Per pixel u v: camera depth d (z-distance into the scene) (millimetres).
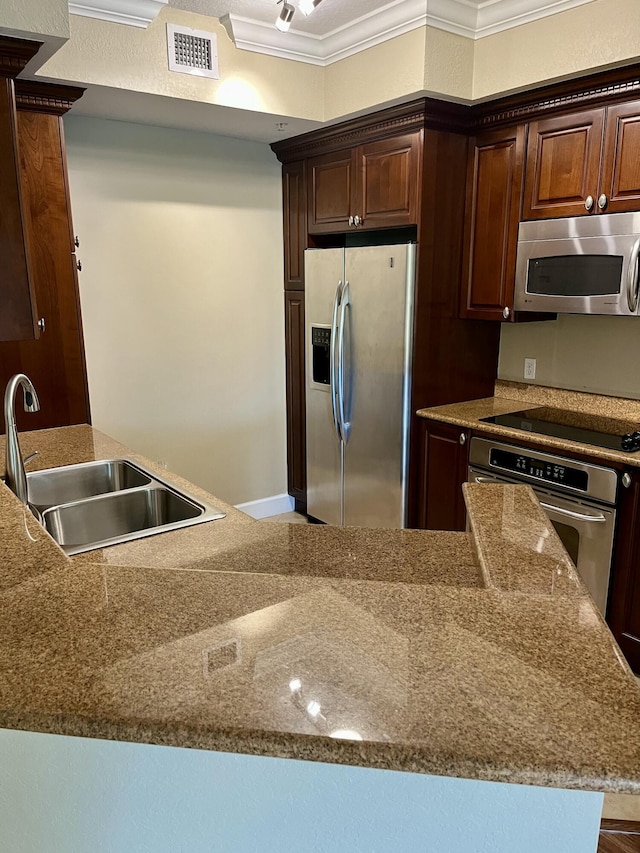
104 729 650
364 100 2975
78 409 2941
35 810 794
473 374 3391
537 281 2828
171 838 796
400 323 3084
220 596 907
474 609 875
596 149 2539
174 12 2703
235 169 3670
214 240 3672
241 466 4066
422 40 2650
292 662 745
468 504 1424
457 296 3207
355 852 785
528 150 2793
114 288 3389
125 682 706
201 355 3762
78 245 3232
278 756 634
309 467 3885
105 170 3246
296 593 916
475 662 748
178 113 3059
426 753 616
